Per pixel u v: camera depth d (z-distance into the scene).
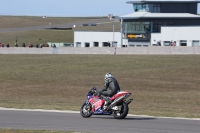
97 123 47.69
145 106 76.81
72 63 181.88
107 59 190.38
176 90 116.81
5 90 114.88
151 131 42.62
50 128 44.06
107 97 51.31
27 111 57.59
